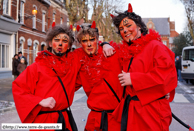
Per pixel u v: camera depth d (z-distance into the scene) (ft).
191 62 35.45
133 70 7.52
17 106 7.11
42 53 7.79
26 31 59.11
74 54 8.48
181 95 25.43
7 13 51.06
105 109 8.32
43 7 67.97
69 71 7.80
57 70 7.50
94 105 8.41
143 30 8.31
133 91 7.54
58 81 7.57
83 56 8.55
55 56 7.85
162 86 6.80
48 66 7.55
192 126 13.58
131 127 7.18
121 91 8.36
